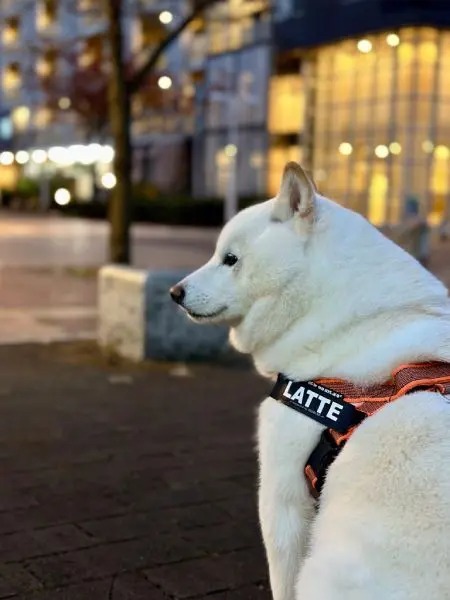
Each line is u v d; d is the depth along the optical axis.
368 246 0.87
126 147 4.57
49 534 1.44
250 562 1.36
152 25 11.11
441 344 0.81
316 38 12.85
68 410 2.26
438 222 11.63
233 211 10.83
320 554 0.74
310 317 0.87
